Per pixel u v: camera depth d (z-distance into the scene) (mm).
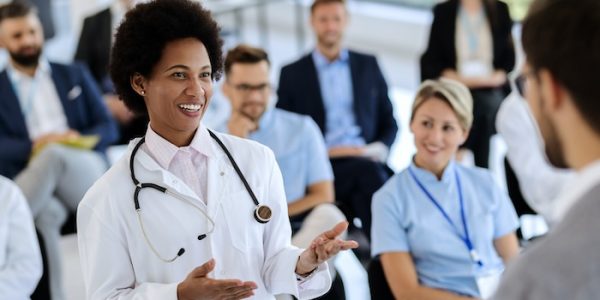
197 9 1725
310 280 1831
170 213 1729
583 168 1054
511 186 3570
